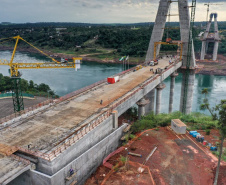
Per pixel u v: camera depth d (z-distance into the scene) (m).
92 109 47.53
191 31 100.44
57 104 51.00
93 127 38.97
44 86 127.31
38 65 87.38
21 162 30.30
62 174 30.98
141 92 61.31
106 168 39.06
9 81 122.94
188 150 43.78
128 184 34.03
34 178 30.38
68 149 32.53
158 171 37.28
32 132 37.59
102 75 180.25
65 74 185.00
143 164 39.09
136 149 43.97
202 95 126.62
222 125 32.53
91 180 36.09
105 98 54.44
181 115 62.41
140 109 66.88
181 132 50.19
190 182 34.88
